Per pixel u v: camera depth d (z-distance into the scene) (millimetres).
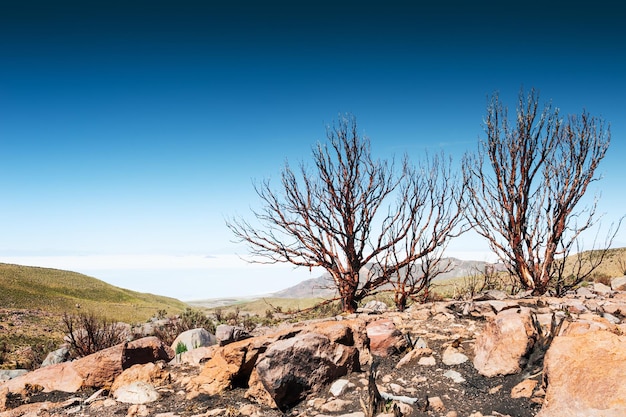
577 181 12844
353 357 7117
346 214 13812
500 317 7094
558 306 9875
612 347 5152
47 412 6902
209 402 6793
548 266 13188
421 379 6703
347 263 14078
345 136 14352
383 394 6000
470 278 15758
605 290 13789
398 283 13664
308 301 36656
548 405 5016
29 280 61094
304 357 6562
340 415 5723
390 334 8078
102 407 6926
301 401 6410
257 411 6312
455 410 5664
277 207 14906
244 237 15133
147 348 9617
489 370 6602
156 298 79875
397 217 14078
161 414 6383
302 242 14633
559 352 5410
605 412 4578
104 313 49594
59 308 49031
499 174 13539
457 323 9711
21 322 34812
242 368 7395
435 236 13789
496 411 5520
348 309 14008
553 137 13148
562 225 12992
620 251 29672
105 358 8625
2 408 7336
